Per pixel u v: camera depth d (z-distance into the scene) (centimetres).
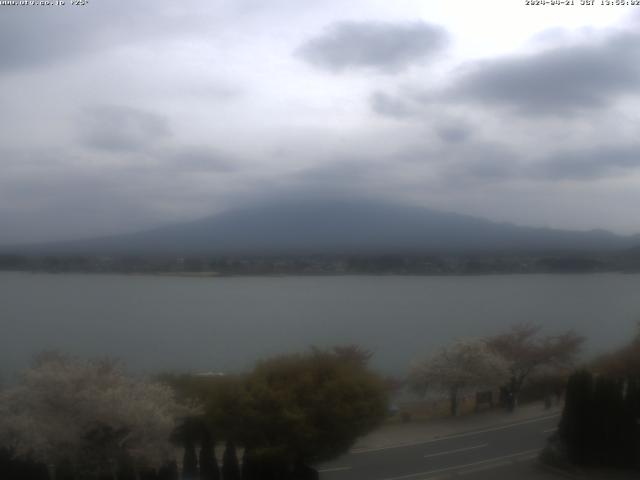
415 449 3231
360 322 10394
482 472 2889
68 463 2186
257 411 2417
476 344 4247
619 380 3094
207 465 2428
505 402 4259
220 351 7412
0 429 2141
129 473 2212
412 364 4569
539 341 5672
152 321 10500
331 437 2486
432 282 18712
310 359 2797
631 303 12938
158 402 2322
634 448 2984
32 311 11631
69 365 2419
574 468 2925
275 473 2502
